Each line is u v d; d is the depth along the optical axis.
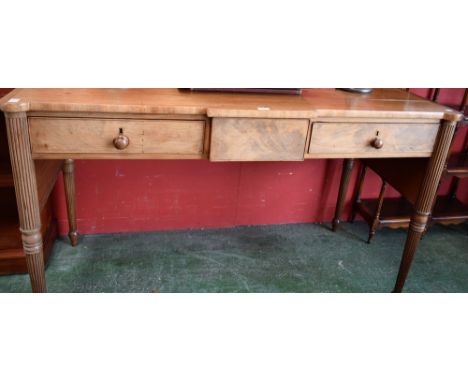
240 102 1.73
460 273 2.45
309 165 2.69
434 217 2.68
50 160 1.83
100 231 2.55
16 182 1.53
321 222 2.88
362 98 2.00
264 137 1.68
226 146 1.66
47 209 2.31
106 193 2.46
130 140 1.60
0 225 2.21
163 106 1.56
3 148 2.04
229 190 2.63
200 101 1.69
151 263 2.32
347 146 1.81
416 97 2.12
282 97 1.89
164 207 2.58
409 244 2.06
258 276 2.28
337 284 2.27
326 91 2.11
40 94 1.58
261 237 2.65
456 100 2.73
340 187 2.68
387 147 1.85
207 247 2.50
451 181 2.97
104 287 2.11
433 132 1.86
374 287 2.27
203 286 2.17
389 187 2.89
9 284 2.06
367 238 2.74
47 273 2.18
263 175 2.64
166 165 2.47
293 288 2.21
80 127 1.54
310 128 1.74
